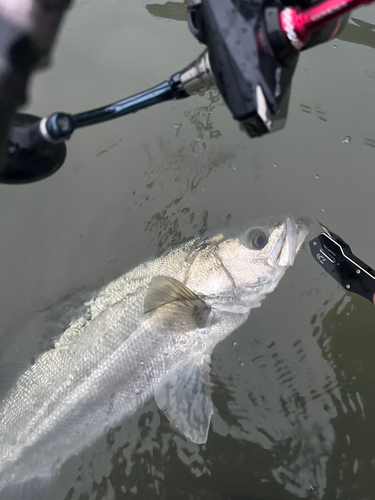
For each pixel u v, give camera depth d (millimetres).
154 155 607
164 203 580
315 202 562
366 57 654
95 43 671
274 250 493
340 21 230
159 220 570
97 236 561
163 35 687
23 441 434
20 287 529
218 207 569
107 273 535
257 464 433
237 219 557
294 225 503
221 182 586
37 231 563
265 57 200
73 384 450
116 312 479
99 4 718
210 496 420
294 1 213
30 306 516
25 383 457
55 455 435
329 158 584
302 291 518
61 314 494
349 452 432
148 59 659
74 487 427
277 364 479
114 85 633
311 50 661
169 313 472
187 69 260
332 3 184
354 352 482
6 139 200
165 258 512
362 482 418
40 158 285
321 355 482
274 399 461
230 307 496
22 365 466
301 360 480
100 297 499
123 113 273
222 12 206
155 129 624
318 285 518
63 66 644
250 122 206
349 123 601
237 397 464
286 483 424
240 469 431
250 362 481
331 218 551
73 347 467
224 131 615
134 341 465
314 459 431
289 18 194
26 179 293
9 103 182
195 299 483
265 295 511
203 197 578
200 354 482
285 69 208
